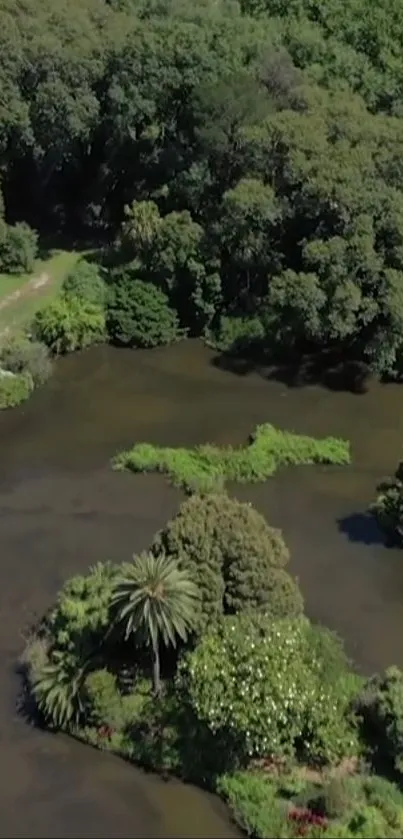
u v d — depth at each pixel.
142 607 51.62
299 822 47.84
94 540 66.31
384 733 50.81
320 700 50.16
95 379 83.62
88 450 75.38
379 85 101.44
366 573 63.53
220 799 50.09
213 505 56.62
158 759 51.28
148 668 54.47
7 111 89.75
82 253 95.81
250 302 87.81
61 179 101.06
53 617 57.38
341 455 73.38
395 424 78.44
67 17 93.31
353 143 84.38
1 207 91.56
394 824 47.56
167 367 85.25
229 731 49.62
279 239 85.38
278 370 84.44
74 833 48.84
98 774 51.47
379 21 108.62
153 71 90.56
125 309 86.81
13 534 67.00
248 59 96.06
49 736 53.31
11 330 84.94
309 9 112.81
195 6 102.94
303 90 90.12
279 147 84.19
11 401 79.75
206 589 53.62
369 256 78.81
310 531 67.19
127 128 92.50
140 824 49.16
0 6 93.75
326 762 50.31
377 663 56.81
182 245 86.44
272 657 49.66
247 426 78.06
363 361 84.25
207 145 87.44
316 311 80.12
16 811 49.88
